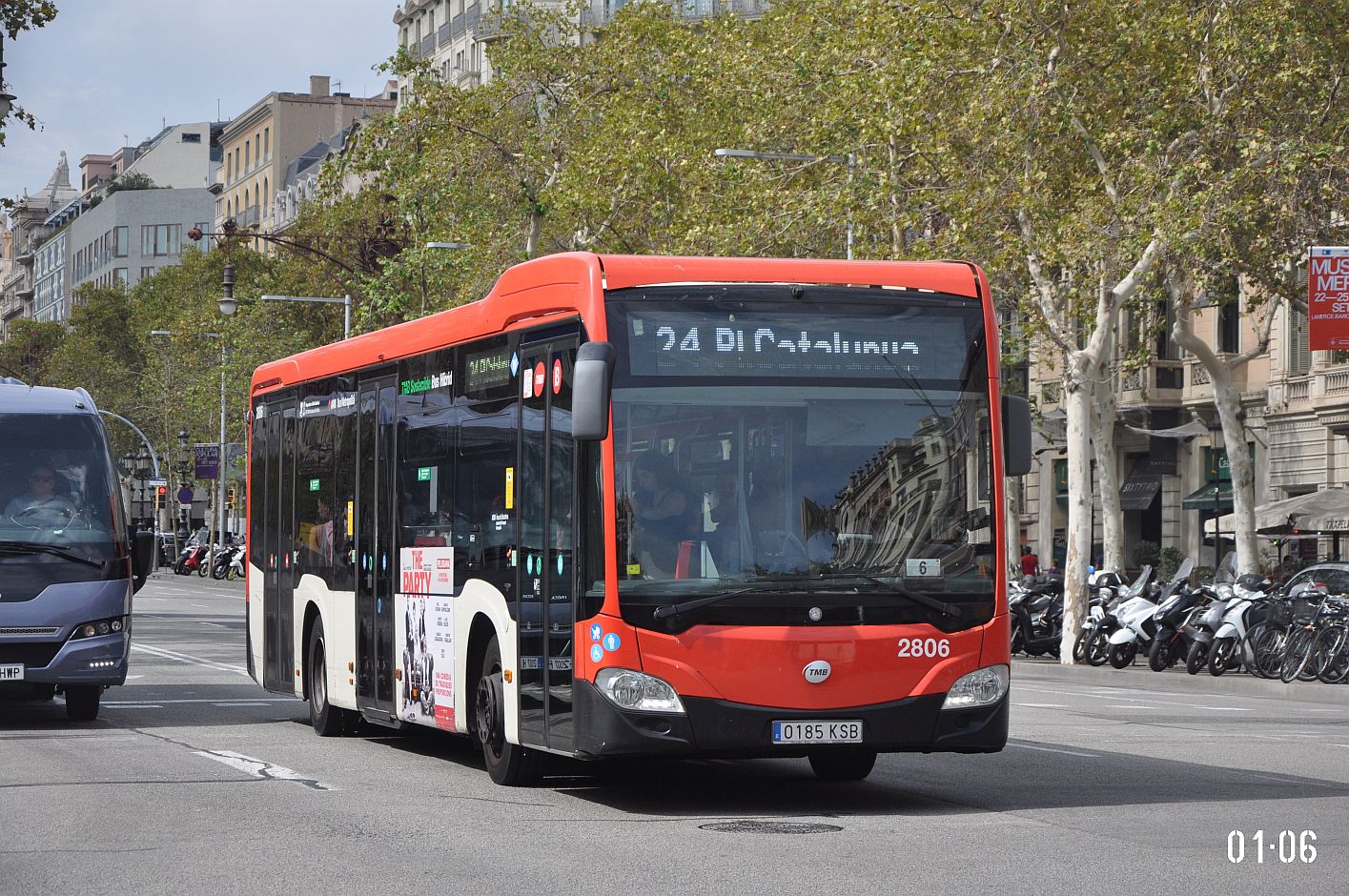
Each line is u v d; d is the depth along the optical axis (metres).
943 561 14.55
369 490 19.56
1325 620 33.06
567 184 54.78
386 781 16.61
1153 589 37.25
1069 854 12.18
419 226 59.62
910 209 41.25
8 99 31.42
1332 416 56.75
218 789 15.87
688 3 86.31
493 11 60.66
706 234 47.38
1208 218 36.72
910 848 12.48
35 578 21.66
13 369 164.25
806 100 45.91
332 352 21.09
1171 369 64.19
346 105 159.50
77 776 16.84
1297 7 37.50
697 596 14.11
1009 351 52.59
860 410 14.60
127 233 189.50
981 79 38.41
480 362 16.64
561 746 14.64
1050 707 26.50
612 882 11.13
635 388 14.29
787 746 14.13
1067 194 40.06
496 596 16.03
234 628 48.41
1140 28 38.12
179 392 104.06
